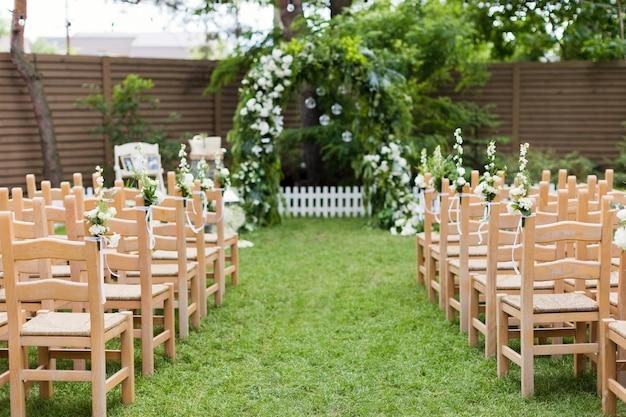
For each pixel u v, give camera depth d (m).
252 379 4.51
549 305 4.13
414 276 7.15
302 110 11.83
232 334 5.40
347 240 9.00
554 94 11.98
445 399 4.16
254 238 9.14
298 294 6.52
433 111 11.76
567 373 4.50
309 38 9.62
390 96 9.41
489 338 4.75
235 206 9.18
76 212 4.41
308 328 5.54
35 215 4.13
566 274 4.05
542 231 4.01
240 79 12.36
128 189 5.55
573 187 5.82
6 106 10.70
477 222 5.29
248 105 9.38
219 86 11.92
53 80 11.05
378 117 9.52
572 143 12.00
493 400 4.13
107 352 4.15
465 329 5.34
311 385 4.39
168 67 11.87
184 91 12.02
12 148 10.77
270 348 5.09
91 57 11.34
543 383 4.35
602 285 4.05
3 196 4.53
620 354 4.08
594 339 4.39
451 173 6.00
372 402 4.14
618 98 11.74
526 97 12.09
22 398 3.78
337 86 9.84
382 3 12.21
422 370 4.61
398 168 9.56
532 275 4.05
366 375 4.55
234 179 9.67
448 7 13.52
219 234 6.24
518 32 13.89
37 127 10.91
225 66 11.69
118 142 11.14
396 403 4.12
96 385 3.77
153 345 4.57
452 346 5.07
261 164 9.78
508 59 15.12
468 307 5.30
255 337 5.32
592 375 4.45
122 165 10.91
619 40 12.55
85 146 11.35
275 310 6.04
